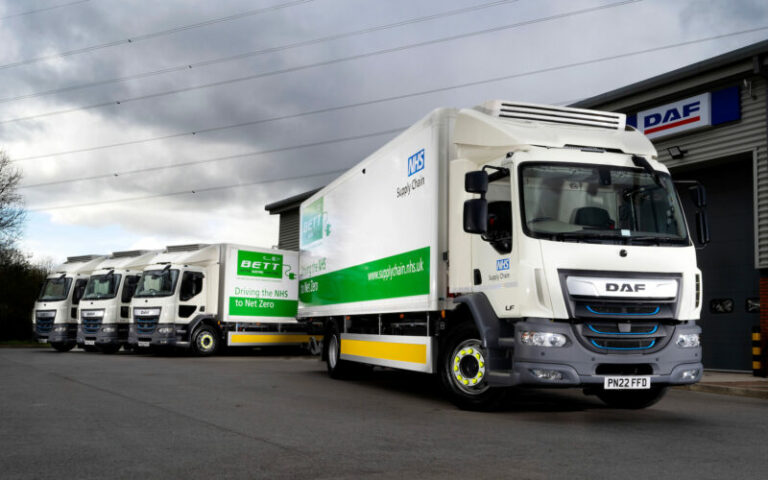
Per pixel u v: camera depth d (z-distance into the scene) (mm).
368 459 5676
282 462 5547
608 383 7609
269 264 24781
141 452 5953
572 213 8047
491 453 5961
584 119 9336
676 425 7789
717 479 5027
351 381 13367
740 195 15750
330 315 14047
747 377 14023
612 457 5820
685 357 7902
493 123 8812
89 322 26062
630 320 7785
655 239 8055
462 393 8867
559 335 7598
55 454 5871
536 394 11273
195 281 23422
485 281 8531
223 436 6766
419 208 10086
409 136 10633
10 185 41125
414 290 10070
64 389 11328
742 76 14812
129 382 12672
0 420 7848
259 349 27984
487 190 8359
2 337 39875
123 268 26375
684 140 16156
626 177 8344
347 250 13266
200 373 15086
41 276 41281
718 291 16109
